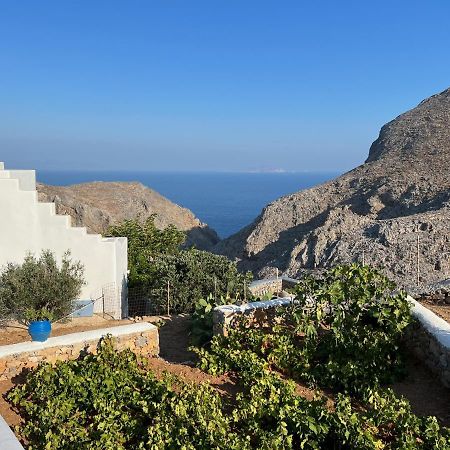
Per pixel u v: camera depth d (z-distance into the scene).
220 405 7.54
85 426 7.49
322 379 9.05
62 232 15.58
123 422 7.25
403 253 26.83
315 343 9.94
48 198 47.31
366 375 8.83
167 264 17.11
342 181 46.44
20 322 13.70
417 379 9.05
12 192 15.02
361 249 29.19
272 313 11.20
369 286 9.91
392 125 58.69
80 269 15.16
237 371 9.37
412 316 9.78
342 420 6.61
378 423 7.01
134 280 18.64
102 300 15.87
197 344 11.55
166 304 16.19
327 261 30.17
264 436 6.54
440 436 6.51
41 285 13.76
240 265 41.25
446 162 41.78
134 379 8.44
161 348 11.93
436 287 13.82
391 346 9.34
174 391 7.92
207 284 16.25
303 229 41.69
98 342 10.10
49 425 7.09
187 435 6.51
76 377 8.24
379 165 47.53
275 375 8.89
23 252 15.30
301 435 6.61
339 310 9.74
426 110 58.16
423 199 36.50
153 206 57.62
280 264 35.03
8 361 9.26
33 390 8.26
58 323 14.22
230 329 10.54
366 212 38.84
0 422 6.57
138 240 23.50
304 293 10.20
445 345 8.62
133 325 10.75
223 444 6.25
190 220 60.16
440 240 26.95
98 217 48.38
